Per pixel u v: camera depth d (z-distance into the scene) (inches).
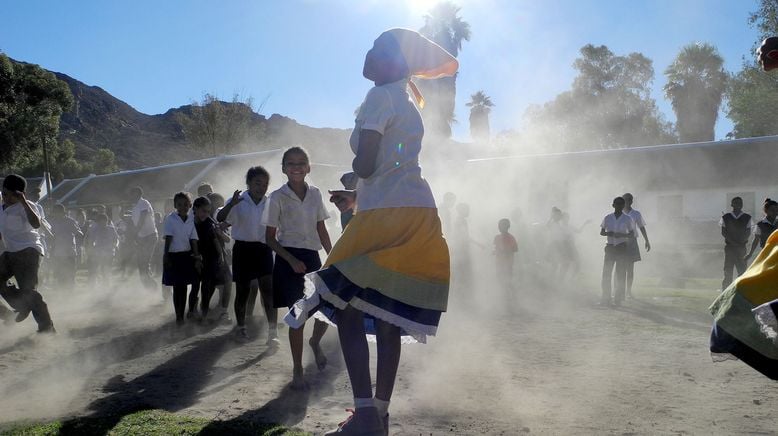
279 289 245.9
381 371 142.1
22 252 320.5
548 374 253.0
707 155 1325.0
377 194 136.3
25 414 193.3
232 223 315.0
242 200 313.7
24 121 2027.6
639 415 198.8
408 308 132.6
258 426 178.7
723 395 222.7
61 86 2119.8
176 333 346.0
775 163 1261.1
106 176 1973.4
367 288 131.8
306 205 252.1
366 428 134.5
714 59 2034.9
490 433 180.7
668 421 193.0
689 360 280.5
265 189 316.5
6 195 318.7
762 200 1222.3
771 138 1330.0
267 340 315.9
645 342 326.3
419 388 229.3
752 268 123.3
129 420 181.6
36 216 320.8
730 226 568.4
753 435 180.1
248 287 319.3
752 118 1523.1
